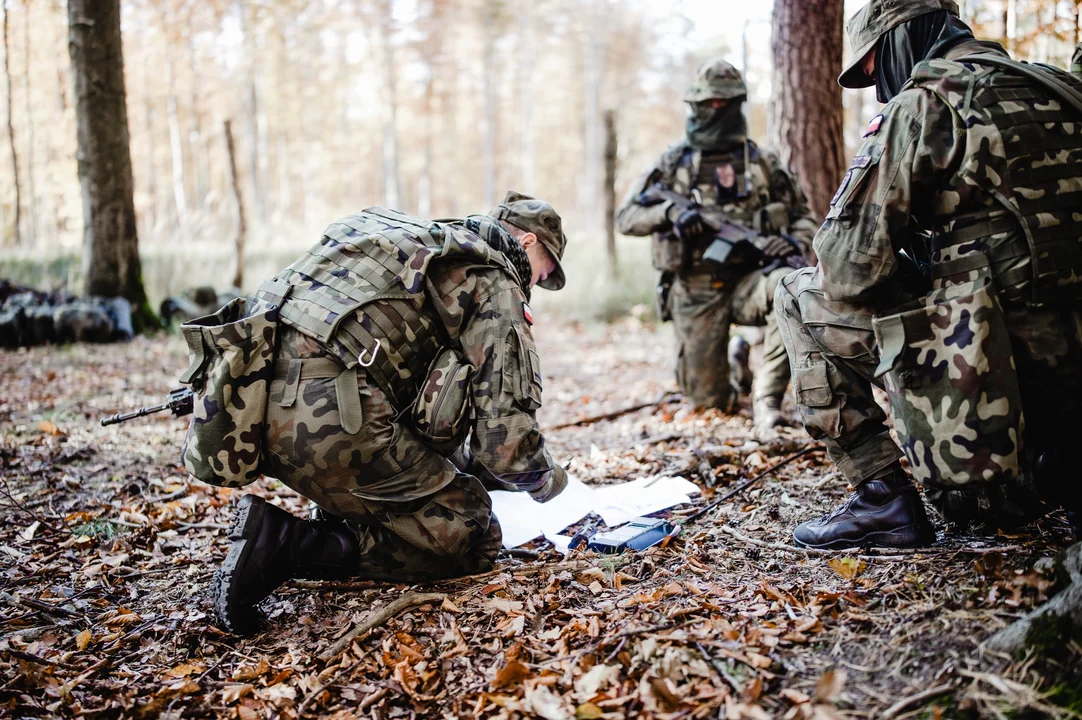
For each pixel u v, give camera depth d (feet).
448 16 140.05
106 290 31.22
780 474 11.12
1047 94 6.71
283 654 7.48
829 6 17.28
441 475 8.10
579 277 37.27
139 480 12.91
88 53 30.45
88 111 30.48
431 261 7.73
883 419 8.12
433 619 7.76
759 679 5.96
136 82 110.83
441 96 139.85
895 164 6.81
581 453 13.85
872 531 8.00
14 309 28.12
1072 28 15.94
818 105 17.51
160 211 118.62
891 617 6.61
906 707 5.46
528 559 9.17
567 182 138.41
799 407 8.32
